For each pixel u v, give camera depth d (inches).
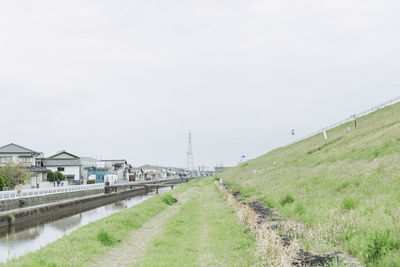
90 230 613.9
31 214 1229.1
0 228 999.6
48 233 978.1
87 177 3885.3
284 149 2496.3
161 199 1214.9
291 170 1218.6
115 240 553.0
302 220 561.9
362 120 1696.6
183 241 517.3
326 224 449.7
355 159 831.7
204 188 2058.3
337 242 395.2
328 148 1261.1
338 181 717.3
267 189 1064.8
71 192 1793.8
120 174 4360.2
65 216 1434.5
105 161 4633.4
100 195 2156.7
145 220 797.2
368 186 589.0
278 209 721.6
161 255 432.8
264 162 2180.1
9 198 1209.4
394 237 320.2
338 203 571.2
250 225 551.8
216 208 924.0
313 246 395.5
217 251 437.7
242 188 1325.0
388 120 1211.9
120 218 736.3
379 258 303.0
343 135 1427.2
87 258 444.5
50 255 450.0
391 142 786.2
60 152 3280.0
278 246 357.4
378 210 443.2
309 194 740.7
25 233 982.4
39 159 3038.9
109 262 431.5
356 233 389.1
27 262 414.0
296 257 355.6
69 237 565.6
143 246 518.6
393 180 555.8
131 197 2780.5
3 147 2544.3
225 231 568.1
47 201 1517.0
